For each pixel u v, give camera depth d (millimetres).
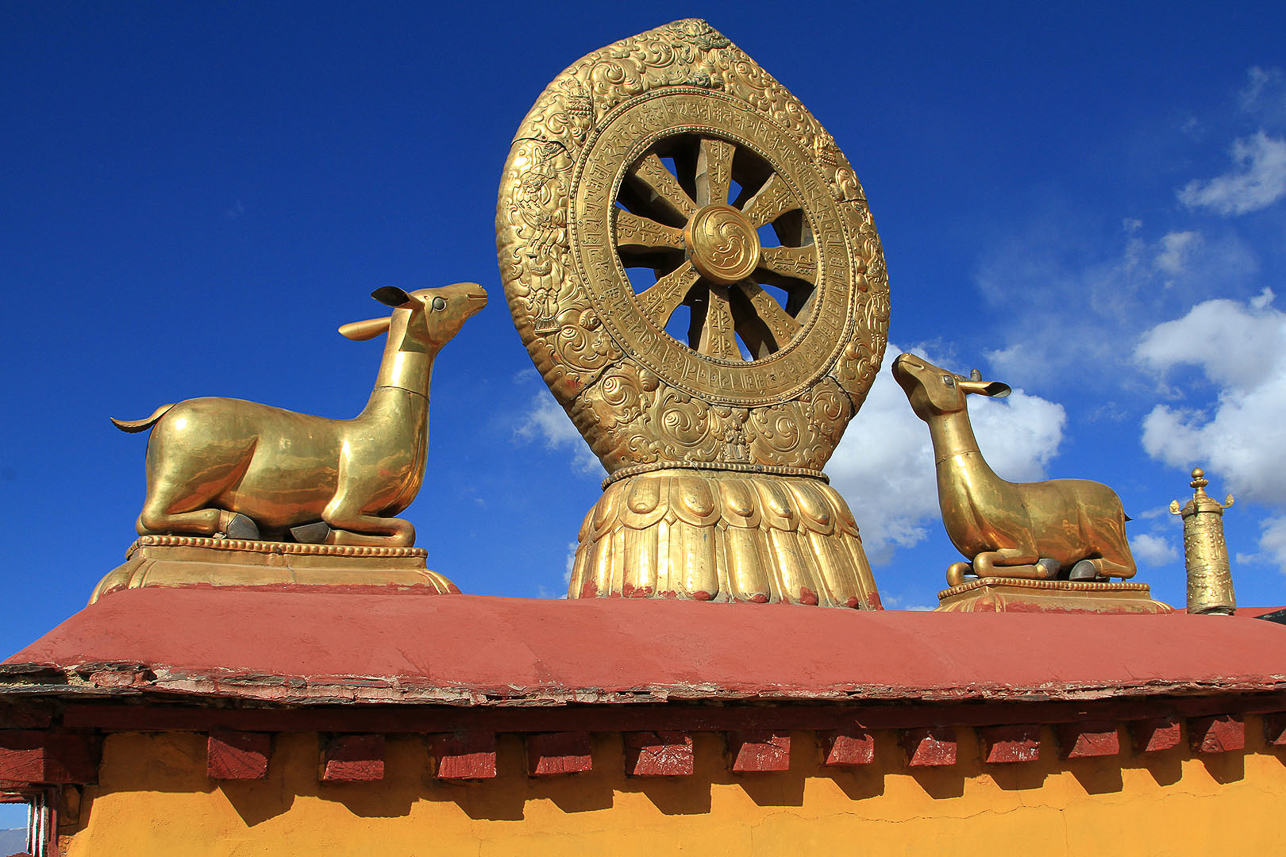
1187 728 7938
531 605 6438
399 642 5590
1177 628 8273
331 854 5316
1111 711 7434
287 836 5262
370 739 5367
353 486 7324
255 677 5000
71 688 4715
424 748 5633
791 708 6395
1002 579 9109
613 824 5953
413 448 7637
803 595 8227
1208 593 9945
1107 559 9688
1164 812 7684
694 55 9898
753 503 8539
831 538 8711
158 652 5016
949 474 9594
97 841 4922
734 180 10508
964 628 7465
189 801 5133
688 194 9953
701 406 8891
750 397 9141
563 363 8617
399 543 7301
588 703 5602
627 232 9164
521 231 8742
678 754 6020
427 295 8008
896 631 7156
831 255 10062
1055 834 7234
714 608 7004
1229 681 7539
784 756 6305
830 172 10344
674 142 9703
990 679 6789
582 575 8500
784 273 9812
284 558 6844
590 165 9062
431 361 8031
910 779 6852
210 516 6902
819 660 6500
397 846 5453
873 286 10234
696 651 6281
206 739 5223
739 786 6332
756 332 9969
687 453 8719
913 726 6777
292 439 7250
